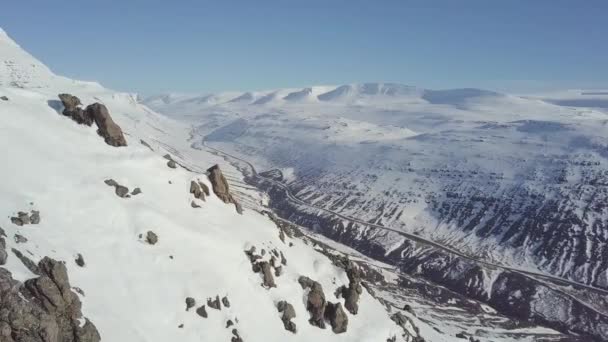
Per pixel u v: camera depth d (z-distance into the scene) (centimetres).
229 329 4450
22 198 3938
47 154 4791
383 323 6644
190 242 4969
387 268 16825
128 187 5144
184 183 6034
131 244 4384
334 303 6266
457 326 10962
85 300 3516
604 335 12838
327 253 8188
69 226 4047
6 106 5219
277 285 5597
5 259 3186
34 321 2984
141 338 3609
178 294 4281
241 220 6362
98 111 5875
